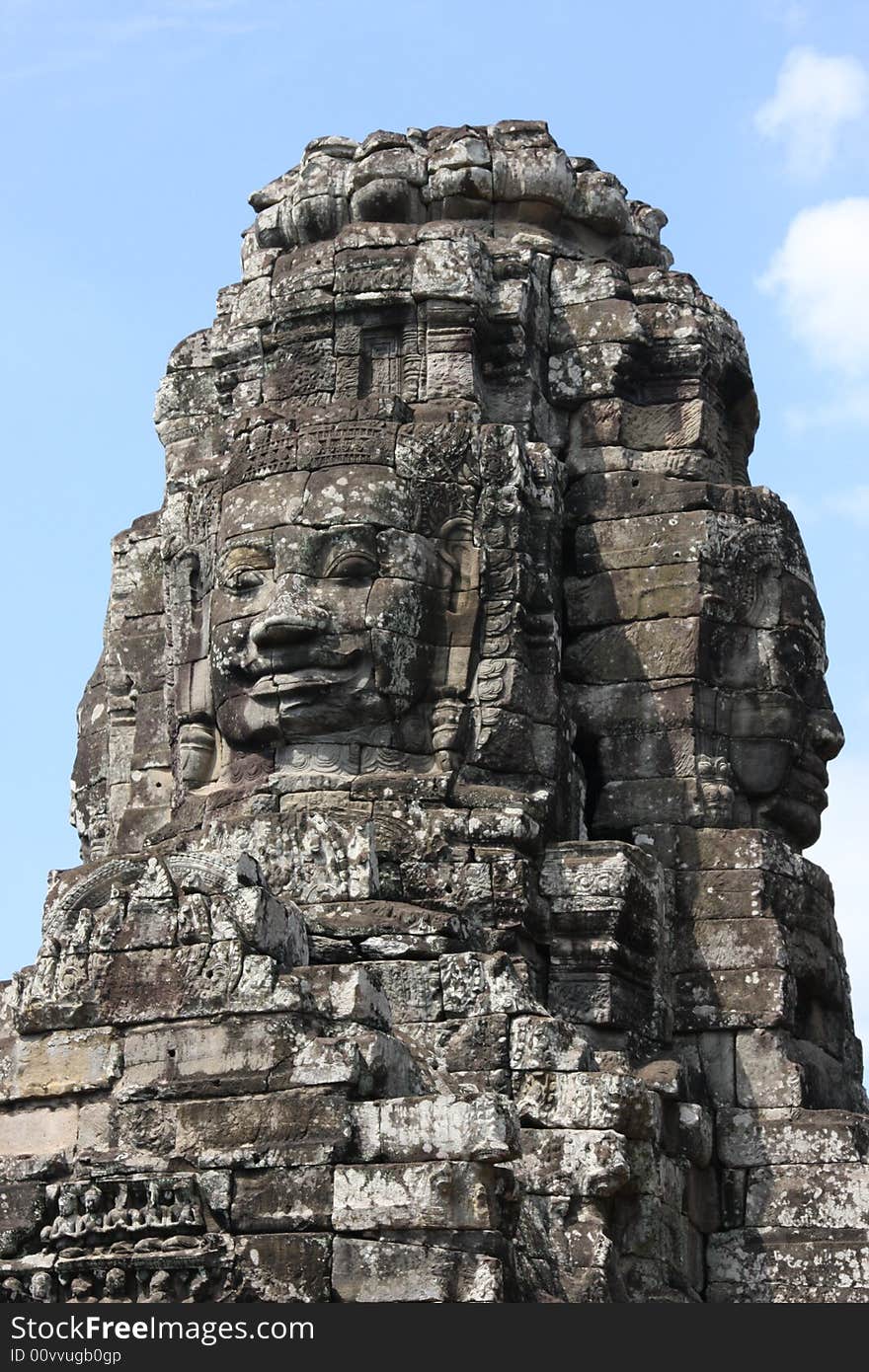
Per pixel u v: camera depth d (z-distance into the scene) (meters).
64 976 20.72
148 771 27.67
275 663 25.31
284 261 27.91
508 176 28.31
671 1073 24.25
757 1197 24.88
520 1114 22.72
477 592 25.78
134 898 20.69
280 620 25.11
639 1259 22.95
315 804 25.06
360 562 25.42
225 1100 19.86
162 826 26.72
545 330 27.98
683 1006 25.81
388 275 27.14
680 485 27.28
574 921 25.02
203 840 24.70
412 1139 19.38
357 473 25.62
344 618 25.33
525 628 26.03
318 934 23.72
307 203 28.22
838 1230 24.61
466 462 25.98
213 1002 20.17
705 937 26.00
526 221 28.45
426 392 26.89
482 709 25.61
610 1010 24.77
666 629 26.83
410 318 27.22
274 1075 19.81
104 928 20.69
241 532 25.75
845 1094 26.89
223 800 25.62
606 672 26.92
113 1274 19.38
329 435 25.88
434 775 25.20
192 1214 19.52
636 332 27.86
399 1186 19.22
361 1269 19.12
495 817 24.95
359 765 25.38
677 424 27.77
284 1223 19.33
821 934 26.67
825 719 27.33
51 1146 20.39
